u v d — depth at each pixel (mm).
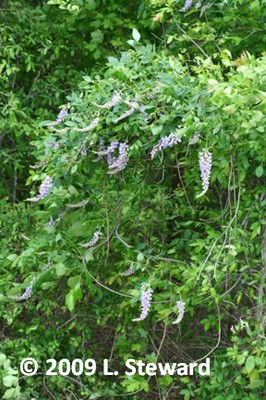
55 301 5152
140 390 4918
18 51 5531
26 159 5961
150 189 4734
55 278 4539
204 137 3865
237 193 4594
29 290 4203
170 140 3746
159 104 3867
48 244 4133
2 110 5449
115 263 4762
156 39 5965
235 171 4270
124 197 4488
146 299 4125
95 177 4141
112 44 5801
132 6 6121
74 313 5199
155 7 5277
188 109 3699
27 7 5957
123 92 3887
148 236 4938
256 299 4578
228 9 5008
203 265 4133
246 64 3844
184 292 4285
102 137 3932
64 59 6152
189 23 5301
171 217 4938
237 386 4688
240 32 5176
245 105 3738
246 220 4438
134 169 4355
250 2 4918
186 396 4711
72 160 3902
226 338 5172
